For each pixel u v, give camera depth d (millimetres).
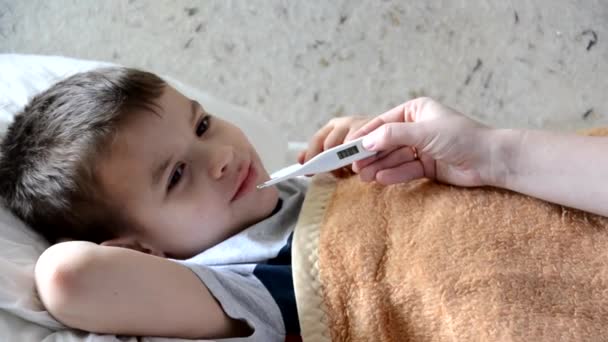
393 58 1457
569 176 672
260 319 679
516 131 709
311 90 1467
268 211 829
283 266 733
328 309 680
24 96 976
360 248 702
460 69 1425
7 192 811
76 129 770
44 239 803
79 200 773
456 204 718
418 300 662
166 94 815
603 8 1413
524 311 627
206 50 1518
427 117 771
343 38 1489
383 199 757
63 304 590
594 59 1381
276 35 1514
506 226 688
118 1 1569
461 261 669
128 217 774
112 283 591
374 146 742
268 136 1167
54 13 1577
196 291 640
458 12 1460
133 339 609
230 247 767
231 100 1477
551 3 1433
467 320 635
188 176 779
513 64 1408
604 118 1332
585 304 631
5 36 1564
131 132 760
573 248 667
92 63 1071
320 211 771
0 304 601
